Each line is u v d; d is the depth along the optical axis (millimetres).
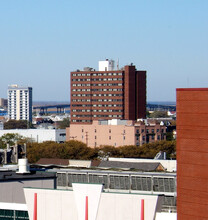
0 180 139375
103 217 115438
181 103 98875
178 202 99375
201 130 97250
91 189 116500
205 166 96938
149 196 111688
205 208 96938
